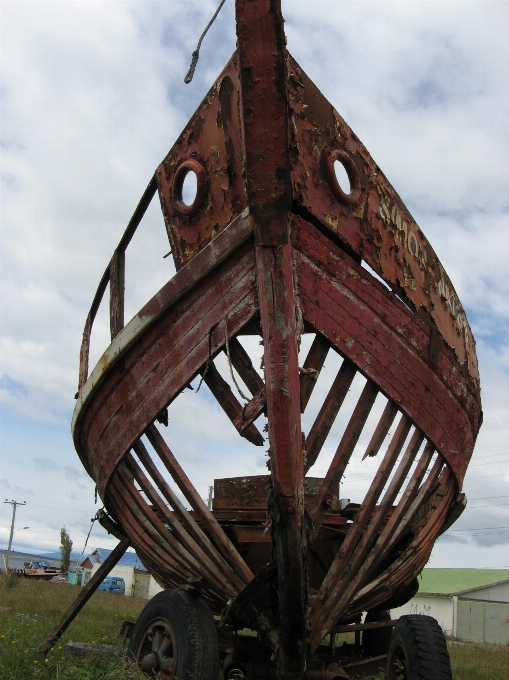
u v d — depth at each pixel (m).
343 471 4.71
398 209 5.11
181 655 4.25
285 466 4.02
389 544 5.06
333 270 4.56
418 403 4.88
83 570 43.94
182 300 4.63
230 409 4.72
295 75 4.50
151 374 4.80
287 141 3.98
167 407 4.77
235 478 6.41
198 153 4.95
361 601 5.46
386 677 4.70
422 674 4.18
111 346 5.05
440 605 31.33
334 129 4.75
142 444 5.06
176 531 5.02
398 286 4.95
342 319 4.56
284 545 4.07
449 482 5.55
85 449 6.00
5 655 5.61
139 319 4.79
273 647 4.39
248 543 5.87
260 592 4.38
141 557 6.12
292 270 4.19
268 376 4.10
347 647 7.19
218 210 4.77
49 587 23.58
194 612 4.41
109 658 5.14
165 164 5.23
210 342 4.48
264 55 3.82
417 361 4.91
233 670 5.38
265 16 3.75
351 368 4.66
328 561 5.89
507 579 34.16
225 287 4.43
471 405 5.51
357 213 4.80
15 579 21.41
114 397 5.10
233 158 4.66
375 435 4.87
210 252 4.45
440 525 5.68
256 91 3.88
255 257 4.26
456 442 5.28
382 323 4.75
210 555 4.86
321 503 4.62
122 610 15.05
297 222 4.41
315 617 4.59
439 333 5.14
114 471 5.25
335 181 4.63
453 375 5.21
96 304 6.66
